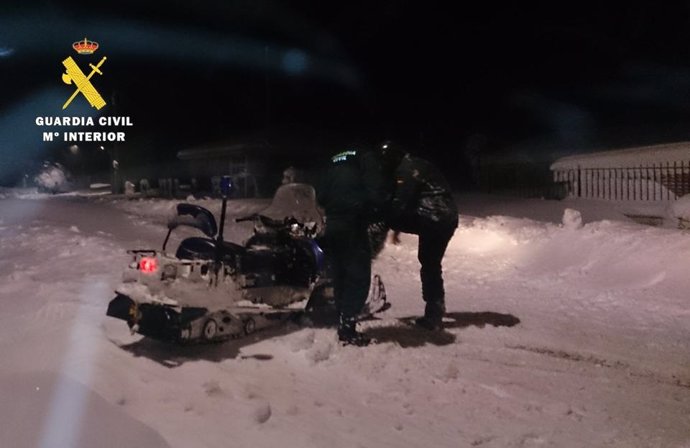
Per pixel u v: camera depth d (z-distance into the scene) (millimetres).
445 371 6199
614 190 19797
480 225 14352
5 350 6270
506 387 5938
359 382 5992
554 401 5633
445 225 7691
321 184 7352
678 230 11305
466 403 5559
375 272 11734
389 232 14352
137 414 4836
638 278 9914
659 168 18703
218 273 6734
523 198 22391
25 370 5508
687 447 4766
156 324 6230
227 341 6938
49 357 6012
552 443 4820
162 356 6355
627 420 5270
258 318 7094
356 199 7074
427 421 5160
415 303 9328
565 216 12773
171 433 4551
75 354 6133
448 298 9641
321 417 5098
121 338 6844
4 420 4492
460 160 34250
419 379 6098
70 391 4988
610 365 6598
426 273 7840
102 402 4836
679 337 7520
